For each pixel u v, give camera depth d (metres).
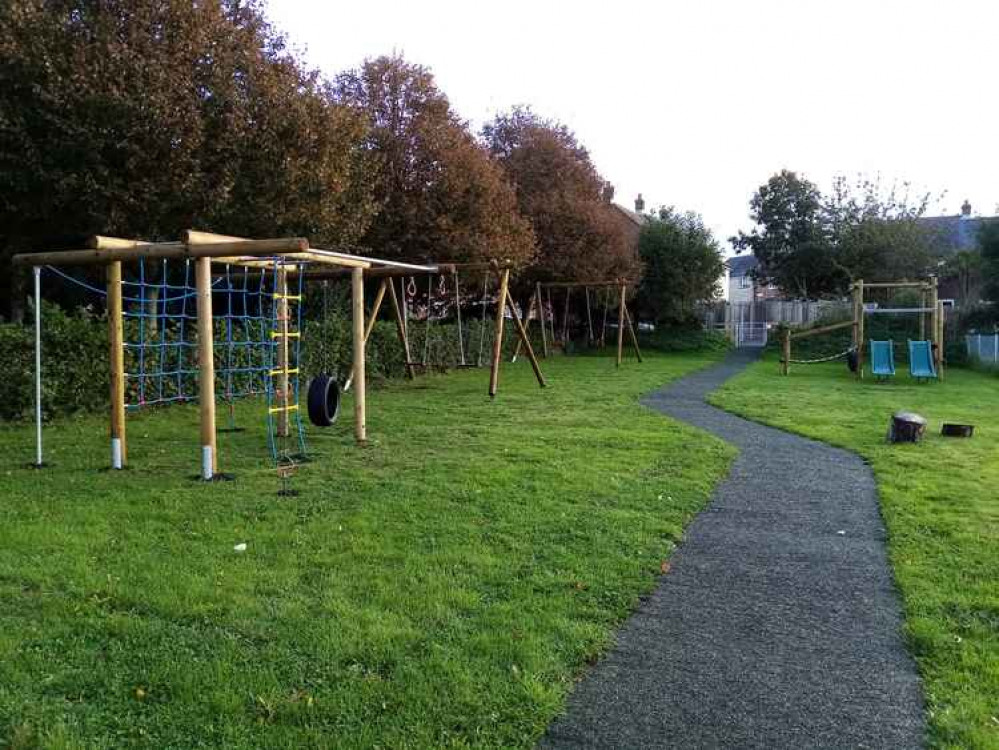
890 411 13.07
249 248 7.05
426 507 6.32
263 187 13.02
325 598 4.36
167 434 9.92
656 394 15.67
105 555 5.01
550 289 31.02
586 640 3.95
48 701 3.26
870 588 4.80
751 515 6.45
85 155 11.38
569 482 7.30
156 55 11.49
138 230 12.62
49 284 16.77
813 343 29.44
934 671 3.71
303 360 14.91
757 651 3.92
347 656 3.68
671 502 6.70
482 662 3.65
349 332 16.42
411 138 20.66
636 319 36.75
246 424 10.87
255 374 13.84
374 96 20.70
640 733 3.16
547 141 30.80
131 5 11.68
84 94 10.93
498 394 15.12
